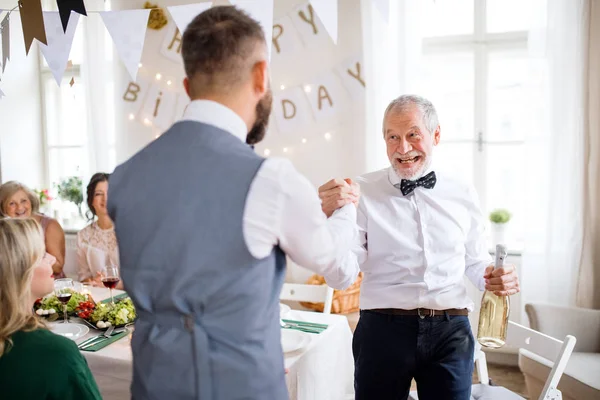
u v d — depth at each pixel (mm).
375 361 1618
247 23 939
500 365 3309
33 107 4395
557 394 1689
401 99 1620
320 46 3475
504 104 3334
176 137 958
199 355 893
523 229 3195
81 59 4289
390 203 1664
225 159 906
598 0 2908
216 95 950
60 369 1139
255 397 905
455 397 1581
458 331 1600
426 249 1616
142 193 937
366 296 1677
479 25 3328
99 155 4008
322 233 938
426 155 1607
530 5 2977
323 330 1931
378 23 3275
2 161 4230
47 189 4496
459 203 1670
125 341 1877
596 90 2959
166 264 901
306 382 1765
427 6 3398
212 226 884
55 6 4152
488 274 1550
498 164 3375
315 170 3576
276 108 3605
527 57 3174
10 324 1142
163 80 3818
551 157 2963
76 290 2320
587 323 2609
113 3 3875
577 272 2971
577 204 2945
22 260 1153
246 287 891
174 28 3742
